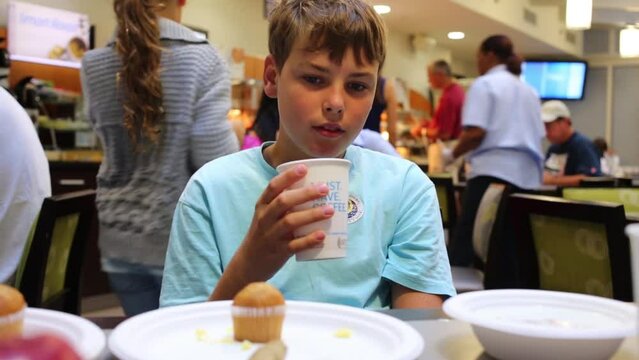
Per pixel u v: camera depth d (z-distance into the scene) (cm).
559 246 180
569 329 58
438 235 113
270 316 61
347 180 78
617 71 1164
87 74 190
